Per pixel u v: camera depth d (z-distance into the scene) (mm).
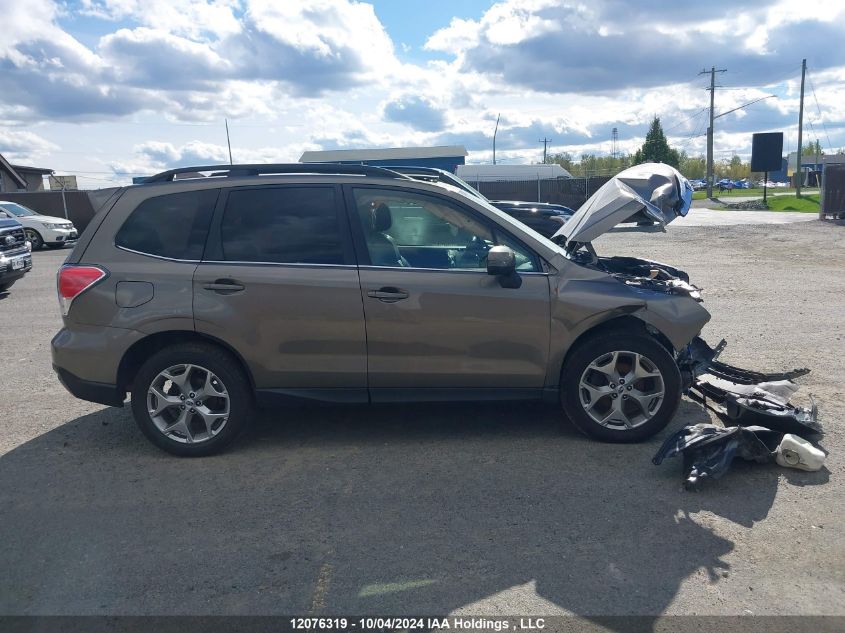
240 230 4672
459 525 3697
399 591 3133
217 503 4027
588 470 4324
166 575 3309
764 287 11094
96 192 4840
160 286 4574
